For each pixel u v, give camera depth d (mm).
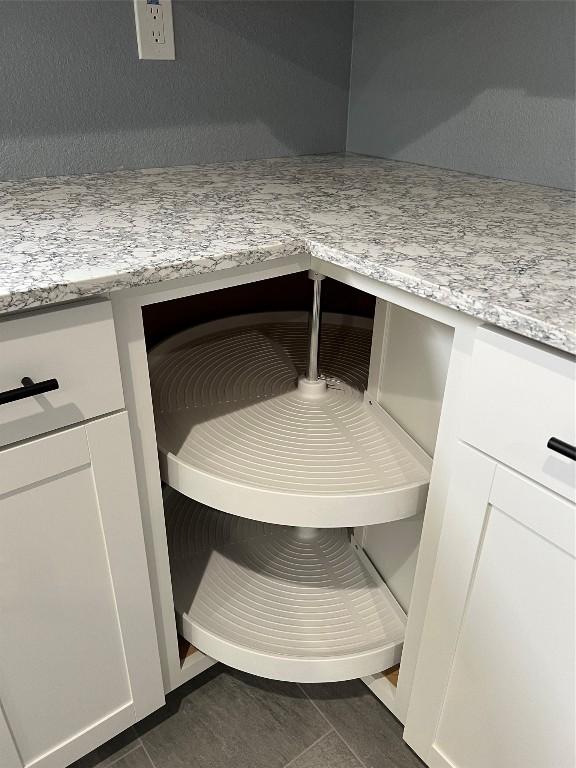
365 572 1145
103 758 1041
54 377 665
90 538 795
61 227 828
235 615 1038
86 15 1073
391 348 933
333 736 1081
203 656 1091
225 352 1231
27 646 800
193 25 1187
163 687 1041
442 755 948
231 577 1117
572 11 1030
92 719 942
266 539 1210
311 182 1169
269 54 1307
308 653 973
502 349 630
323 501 824
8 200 980
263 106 1349
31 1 1016
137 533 845
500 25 1136
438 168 1342
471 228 875
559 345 561
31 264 668
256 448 929
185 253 720
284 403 1054
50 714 877
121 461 776
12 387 640
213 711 1118
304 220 892
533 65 1110
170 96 1219
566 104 1091
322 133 1476
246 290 1451
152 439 815
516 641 750
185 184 1125
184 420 992
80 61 1098
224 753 1052
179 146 1274
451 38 1221
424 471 886
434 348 835
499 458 680
